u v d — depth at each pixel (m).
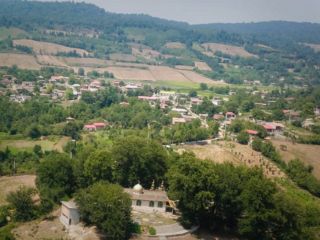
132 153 149.38
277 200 126.31
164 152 158.50
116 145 155.25
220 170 133.25
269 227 125.88
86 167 146.88
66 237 120.50
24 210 133.62
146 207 137.75
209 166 132.88
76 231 123.81
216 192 128.62
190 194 127.12
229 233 131.25
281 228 125.19
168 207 138.50
